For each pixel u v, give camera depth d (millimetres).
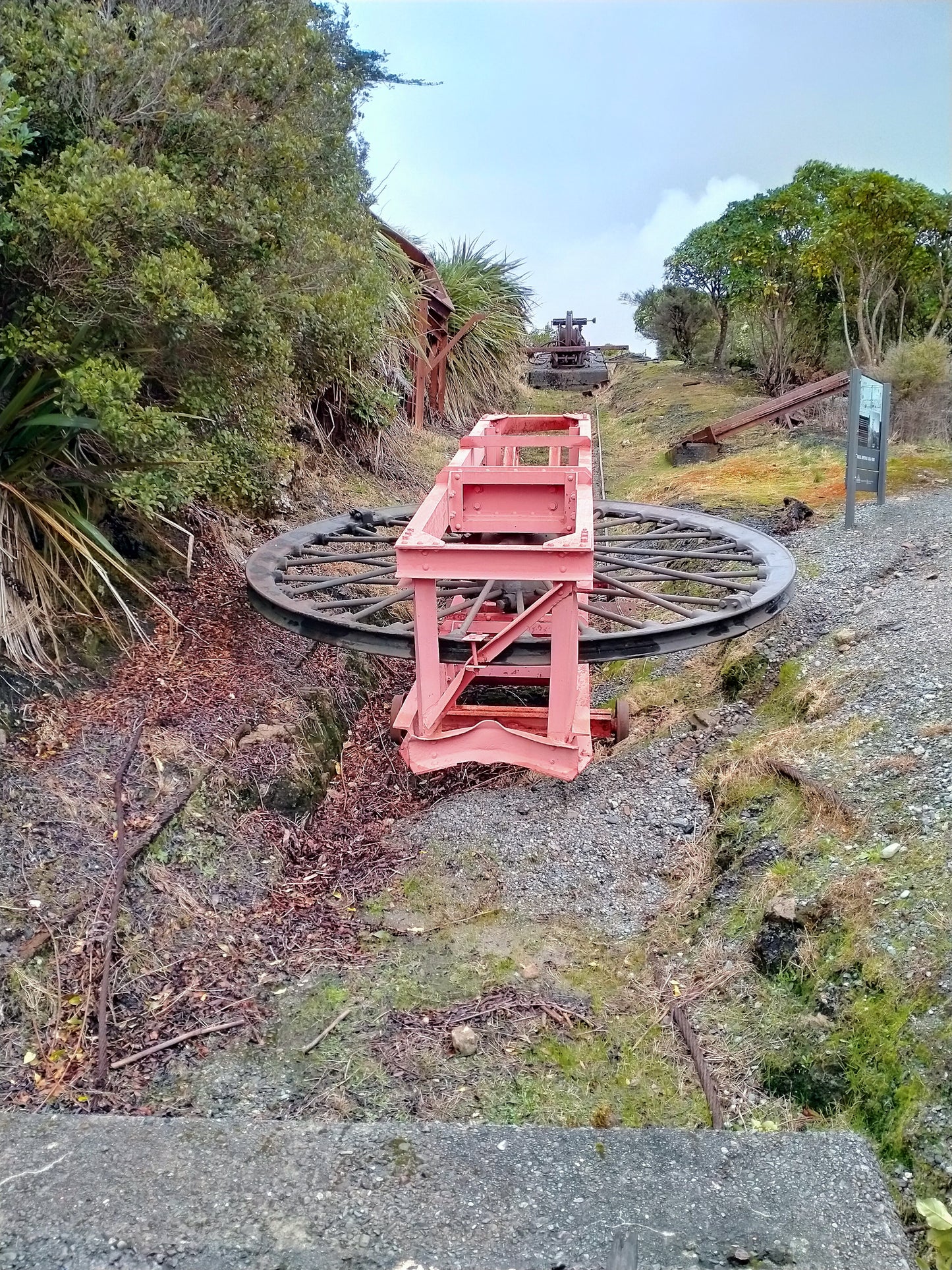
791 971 2916
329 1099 2623
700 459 9875
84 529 4199
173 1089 2611
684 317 18438
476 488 4332
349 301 4910
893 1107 2373
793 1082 2643
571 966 3264
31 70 3486
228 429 4730
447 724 4047
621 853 3887
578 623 4059
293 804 4008
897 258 9773
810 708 4246
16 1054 2602
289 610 3992
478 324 12156
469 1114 2602
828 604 5195
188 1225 1831
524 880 3729
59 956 2842
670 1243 1782
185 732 3871
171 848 3377
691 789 4262
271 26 4668
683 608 4734
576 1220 1838
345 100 5711
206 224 3920
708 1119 2600
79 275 3402
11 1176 1954
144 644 4348
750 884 3367
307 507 6656
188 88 3854
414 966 3223
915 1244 2072
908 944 2688
